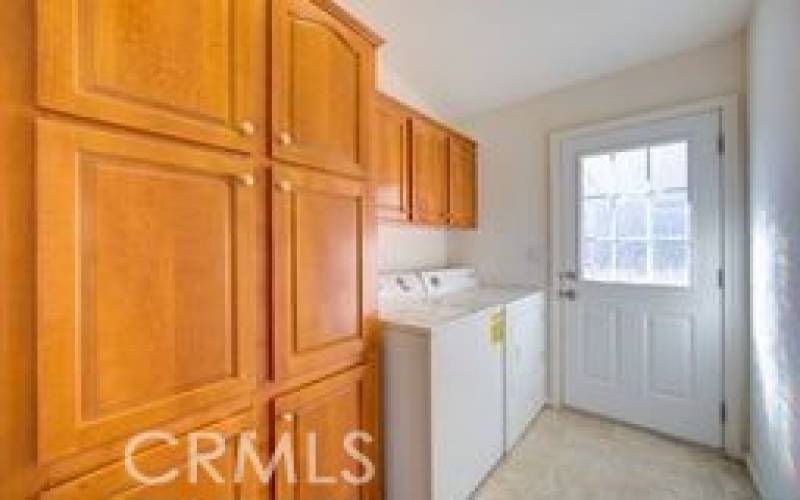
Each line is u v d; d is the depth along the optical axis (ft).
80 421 2.77
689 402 8.61
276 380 4.27
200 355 3.52
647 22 7.68
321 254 4.82
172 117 3.27
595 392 9.91
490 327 7.54
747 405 7.92
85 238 2.80
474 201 11.35
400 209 8.05
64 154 2.69
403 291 8.68
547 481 7.37
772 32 6.07
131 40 3.01
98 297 2.86
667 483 7.29
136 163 3.08
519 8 7.23
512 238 11.10
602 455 8.23
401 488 5.98
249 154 3.95
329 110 4.90
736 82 8.12
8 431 2.53
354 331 5.37
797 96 5.03
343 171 5.11
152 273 3.18
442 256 11.67
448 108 11.20
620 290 9.48
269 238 4.20
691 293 8.55
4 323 2.51
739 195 8.03
